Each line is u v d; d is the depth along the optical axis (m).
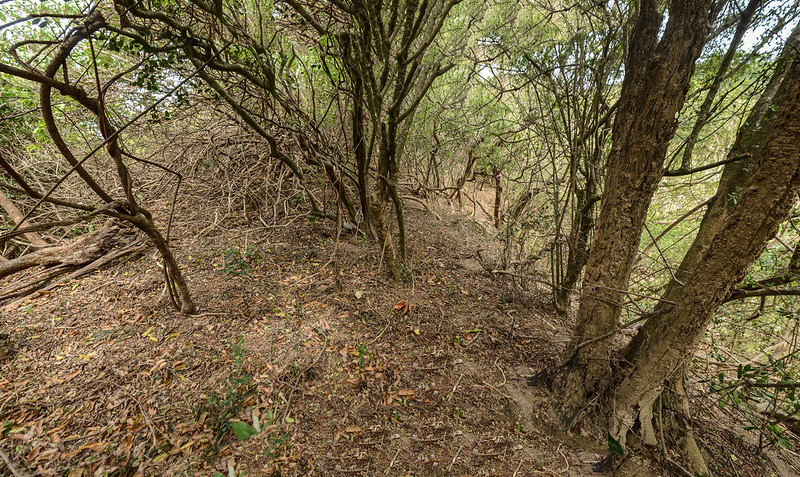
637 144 1.90
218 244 3.71
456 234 5.35
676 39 1.67
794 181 1.35
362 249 4.08
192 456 1.84
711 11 1.68
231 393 2.16
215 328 2.69
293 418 2.12
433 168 6.39
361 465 1.96
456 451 2.12
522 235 4.39
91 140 4.07
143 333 2.59
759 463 2.41
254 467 1.83
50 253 3.34
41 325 2.63
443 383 2.57
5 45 2.50
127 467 1.75
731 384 2.28
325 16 2.92
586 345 2.37
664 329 1.94
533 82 2.94
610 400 2.34
